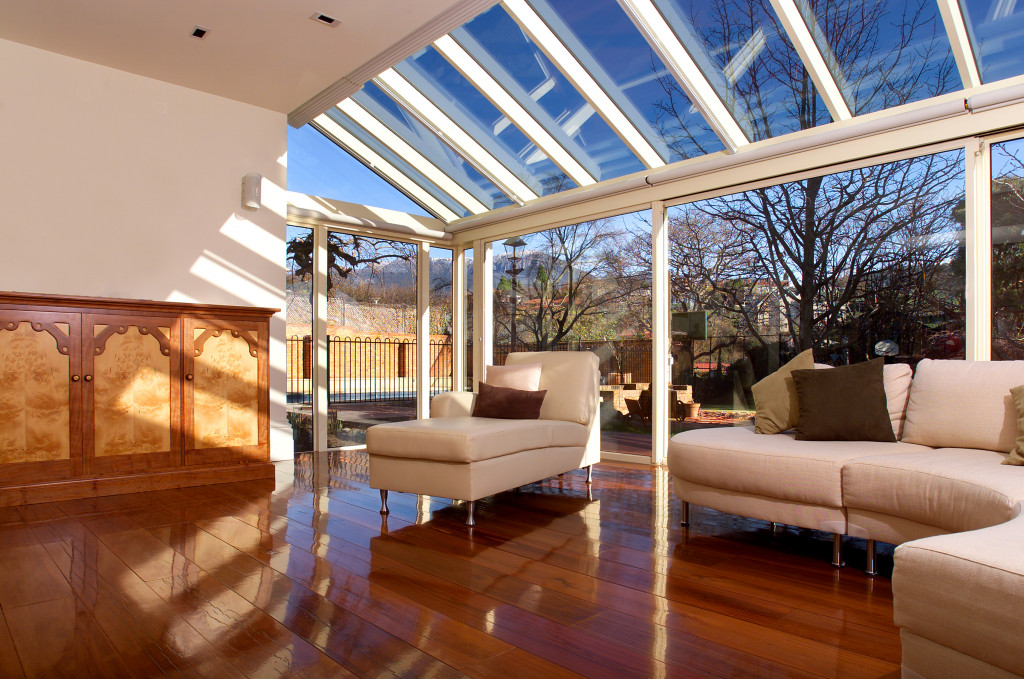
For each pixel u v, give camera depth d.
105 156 4.23
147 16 3.60
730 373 4.65
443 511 3.45
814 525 2.59
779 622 2.00
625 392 5.29
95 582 2.32
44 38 3.86
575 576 2.42
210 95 4.70
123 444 3.84
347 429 6.04
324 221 5.84
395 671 1.67
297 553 2.68
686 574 2.45
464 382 6.84
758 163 4.38
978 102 3.40
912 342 3.82
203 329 4.16
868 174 4.00
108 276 4.21
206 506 3.52
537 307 6.03
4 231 3.85
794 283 4.33
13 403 3.50
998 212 3.53
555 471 3.76
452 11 3.58
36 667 1.68
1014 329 3.47
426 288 6.70
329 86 4.59
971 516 2.02
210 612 2.05
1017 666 1.23
